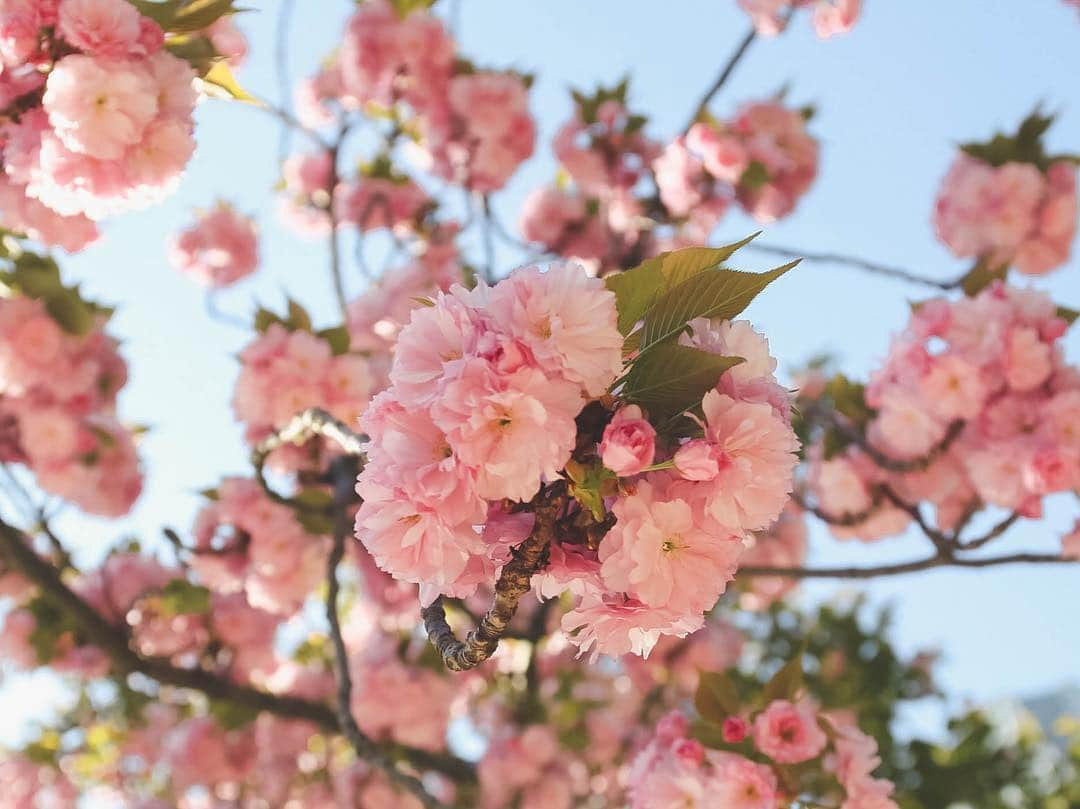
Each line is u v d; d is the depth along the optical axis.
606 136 6.34
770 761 3.28
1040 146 5.20
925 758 6.77
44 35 3.06
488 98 6.28
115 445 5.31
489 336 1.62
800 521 6.36
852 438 4.77
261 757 6.57
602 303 1.65
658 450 1.74
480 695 7.08
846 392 4.77
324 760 6.94
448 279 5.90
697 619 1.73
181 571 5.75
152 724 7.19
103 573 5.53
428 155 6.55
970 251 5.17
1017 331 4.17
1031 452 4.09
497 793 6.22
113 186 3.06
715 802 3.18
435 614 2.02
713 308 1.81
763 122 6.19
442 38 6.35
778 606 7.47
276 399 4.53
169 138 3.07
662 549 1.65
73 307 4.84
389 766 3.50
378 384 5.21
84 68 2.96
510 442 1.59
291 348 4.56
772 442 1.69
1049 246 5.14
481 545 1.64
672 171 6.11
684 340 1.81
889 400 4.39
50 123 3.08
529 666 6.44
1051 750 7.37
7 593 5.46
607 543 1.66
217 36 4.09
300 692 6.32
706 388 1.74
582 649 1.75
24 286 4.80
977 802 6.71
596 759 6.71
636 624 1.71
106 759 7.20
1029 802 7.13
